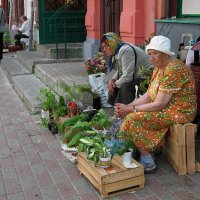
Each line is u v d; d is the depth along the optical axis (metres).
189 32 5.53
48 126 5.26
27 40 14.17
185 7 6.13
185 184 3.61
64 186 3.66
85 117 4.64
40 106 6.09
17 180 3.83
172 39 5.95
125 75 4.75
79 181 3.75
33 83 7.84
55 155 4.40
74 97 5.52
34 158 4.34
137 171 3.49
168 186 3.58
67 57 9.93
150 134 3.71
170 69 3.55
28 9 15.13
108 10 8.64
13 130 5.37
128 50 4.70
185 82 3.61
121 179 3.43
